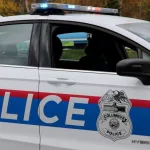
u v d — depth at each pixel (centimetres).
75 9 386
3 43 373
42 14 368
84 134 325
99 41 396
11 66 359
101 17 370
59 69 343
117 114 316
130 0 3059
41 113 338
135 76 303
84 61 391
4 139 350
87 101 324
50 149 335
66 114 330
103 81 323
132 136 312
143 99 308
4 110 350
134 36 327
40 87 339
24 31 366
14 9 2697
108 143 320
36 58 353
